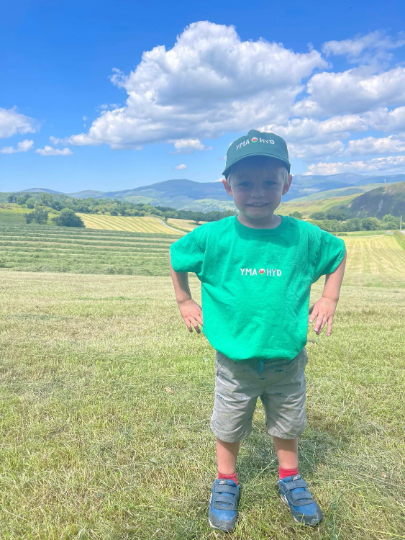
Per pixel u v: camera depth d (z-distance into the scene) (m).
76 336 3.12
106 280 10.85
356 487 1.18
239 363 1.04
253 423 1.61
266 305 1.01
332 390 1.93
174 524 1.04
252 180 1.00
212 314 1.08
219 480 1.14
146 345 2.82
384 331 3.40
